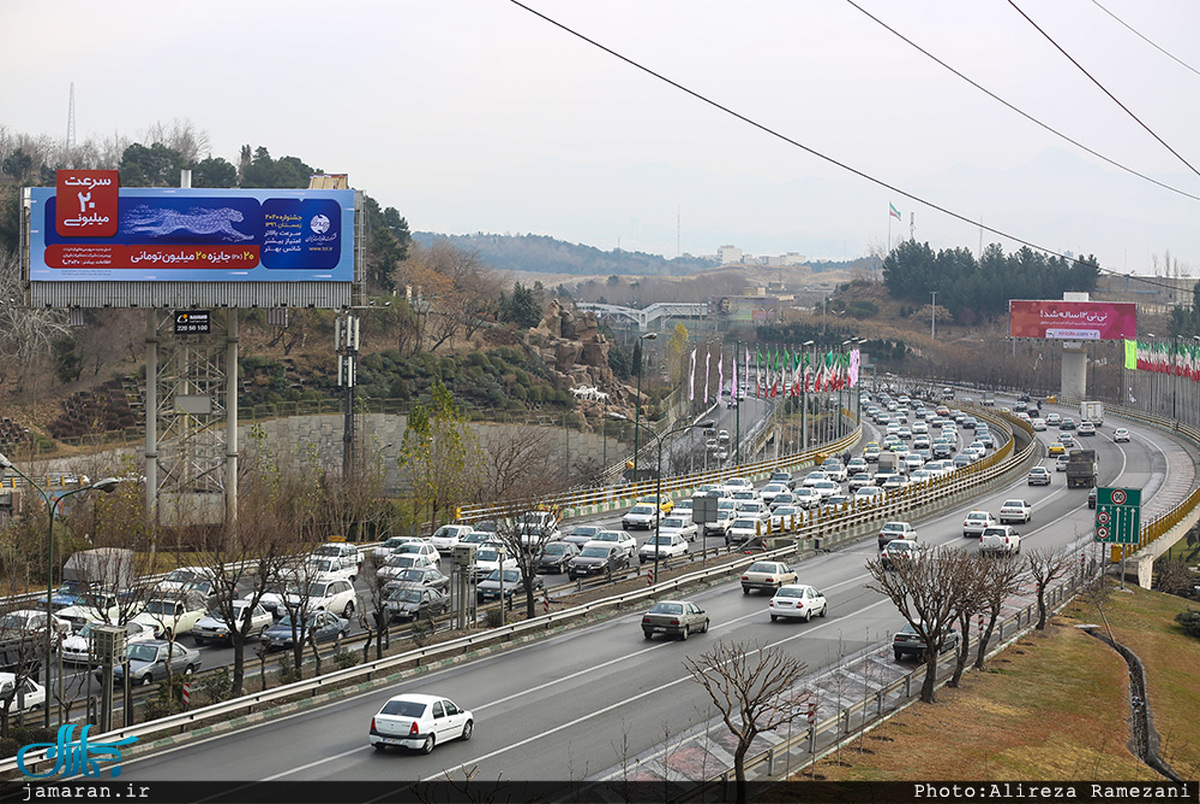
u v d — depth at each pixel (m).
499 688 43.12
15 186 164.62
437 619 56.16
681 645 50.62
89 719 37.50
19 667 38.78
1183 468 123.69
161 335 121.50
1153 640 57.97
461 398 134.62
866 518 86.38
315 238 68.25
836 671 45.94
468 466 98.81
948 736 38.31
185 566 58.22
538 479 93.94
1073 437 156.38
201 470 79.50
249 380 119.81
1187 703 47.66
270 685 42.44
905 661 48.25
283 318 70.44
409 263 178.12
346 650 47.31
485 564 64.38
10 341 119.44
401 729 34.50
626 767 33.25
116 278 67.06
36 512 65.81
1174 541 89.44
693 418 163.88
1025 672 48.31
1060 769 36.22
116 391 116.12
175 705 38.25
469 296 180.62
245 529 54.31
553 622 54.44
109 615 49.16
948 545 78.69
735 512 85.19
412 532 79.69
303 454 103.62
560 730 37.44
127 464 75.69
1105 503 71.75
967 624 45.06
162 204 67.19
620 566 68.56
